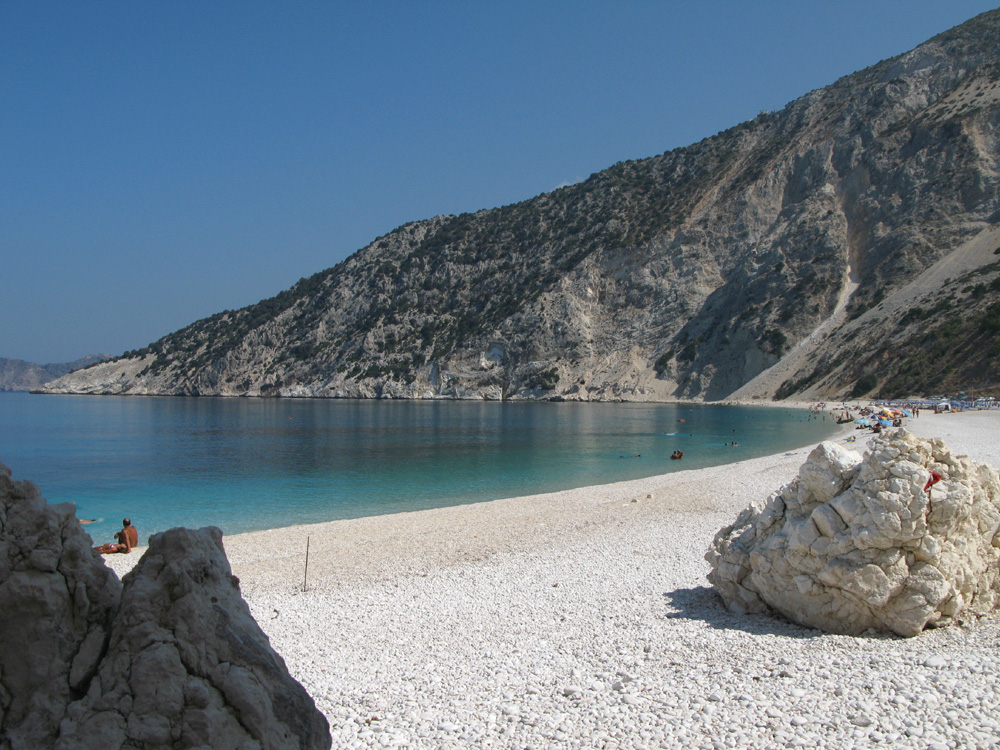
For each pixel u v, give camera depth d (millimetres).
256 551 18688
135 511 26891
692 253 135375
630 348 132625
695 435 59281
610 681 8258
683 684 7926
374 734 7098
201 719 4504
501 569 15367
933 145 115500
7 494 4895
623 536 18406
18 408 119250
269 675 5020
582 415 90938
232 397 165750
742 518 11539
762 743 6398
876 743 6203
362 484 33531
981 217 102812
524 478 35312
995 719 6441
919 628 9055
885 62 145625
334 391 155375
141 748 4398
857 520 9398
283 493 30984
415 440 57344
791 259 119750
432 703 7922
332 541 19828
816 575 9672
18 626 4609
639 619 10867
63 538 4977
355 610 12625
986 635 8977
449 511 24922
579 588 13242
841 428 60875
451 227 183875
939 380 77812
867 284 107438
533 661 9219
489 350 144500
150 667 4543
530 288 151875
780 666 8188
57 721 4496
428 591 13797
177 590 4898
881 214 114375
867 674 7719
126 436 63344
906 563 9227
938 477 9477
